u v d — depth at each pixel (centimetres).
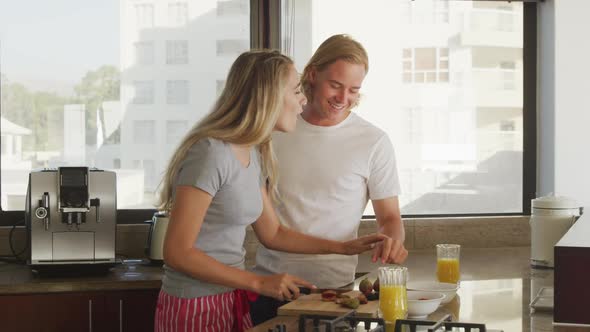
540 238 326
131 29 393
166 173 226
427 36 410
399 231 273
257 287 216
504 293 268
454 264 268
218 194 222
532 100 421
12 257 376
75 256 346
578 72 408
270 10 392
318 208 271
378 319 192
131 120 395
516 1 414
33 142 391
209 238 227
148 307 327
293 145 272
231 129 221
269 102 222
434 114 414
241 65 226
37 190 342
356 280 285
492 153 420
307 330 198
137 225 383
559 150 409
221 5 395
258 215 237
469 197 419
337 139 273
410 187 415
